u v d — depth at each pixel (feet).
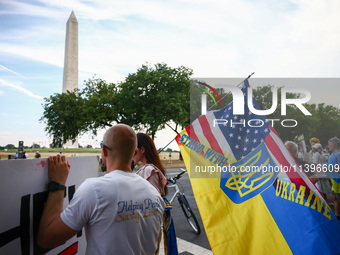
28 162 4.20
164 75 90.02
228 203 8.02
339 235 7.07
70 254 5.32
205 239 15.52
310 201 7.54
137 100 89.76
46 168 4.57
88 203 4.33
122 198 4.62
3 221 3.78
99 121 99.86
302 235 7.15
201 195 8.21
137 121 98.12
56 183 4.57
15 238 3.95
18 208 4.01
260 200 7.91
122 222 4.53
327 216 7.33
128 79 94.99
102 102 99.30
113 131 5.13
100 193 4.45
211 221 7.70
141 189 5.05
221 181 8.41
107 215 4.42
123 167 5.12
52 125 112.57
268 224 7.50
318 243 6.93
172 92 90.89
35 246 4.33
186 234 16.48
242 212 7.82
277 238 7.27
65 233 4.21
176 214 21.06
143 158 9.62
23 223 4.09
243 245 7.30
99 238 4.37
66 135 111.75
